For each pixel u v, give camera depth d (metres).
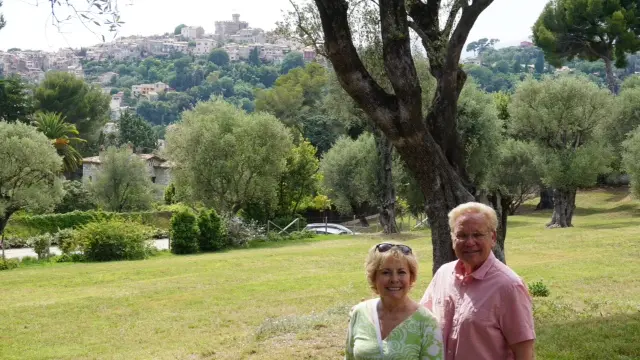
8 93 64.50
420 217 51.25
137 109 199.38
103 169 55.66
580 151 41.28
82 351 12.62
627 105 47.25
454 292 4.46
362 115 35.53
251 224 40.50
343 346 10.15
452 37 11.76
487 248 4.37
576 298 14.66
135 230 33.47
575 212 53.59
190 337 13.55
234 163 41.41
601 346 9.00
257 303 17.47
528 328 4.21
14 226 41.50
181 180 43.47
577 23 54.66
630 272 19.41
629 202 53.41
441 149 11.77
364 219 49.47
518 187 45.97
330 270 24.70
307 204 52.75
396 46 10.62
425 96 29.20
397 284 4.11
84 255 32.16
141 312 17.06
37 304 18.73
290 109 79.56
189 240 35.28
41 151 36.97
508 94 55.16
